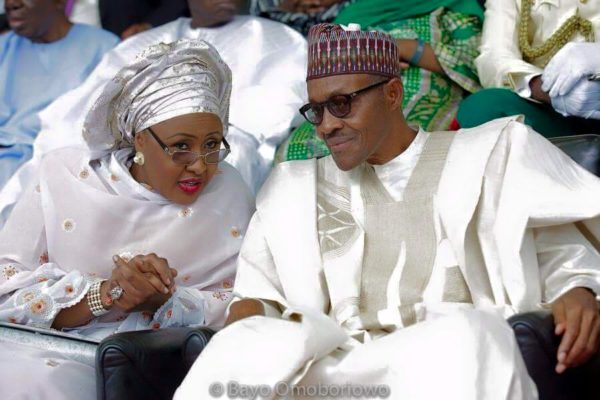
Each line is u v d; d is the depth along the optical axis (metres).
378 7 7.41
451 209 4.71
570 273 4.54
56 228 5.35
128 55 7.79
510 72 6.38
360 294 4.79
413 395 3.84
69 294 5.06
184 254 5.37
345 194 5.03
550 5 6.62
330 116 4.80
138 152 5.27
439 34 7.18
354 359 4.01
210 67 5.23
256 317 4.19
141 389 4.43
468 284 4.62
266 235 5.03
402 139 4.98
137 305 5.00
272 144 7.18
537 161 4.74
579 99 5.84
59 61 8.22
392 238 4.84
